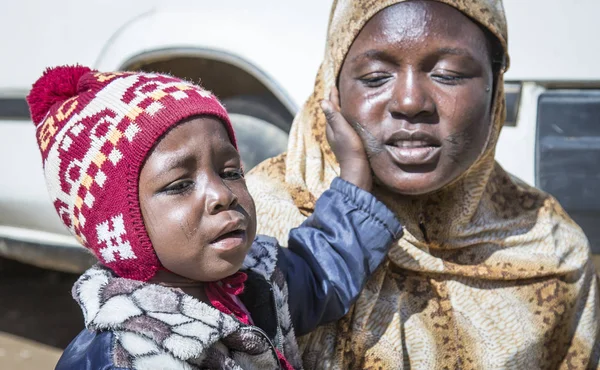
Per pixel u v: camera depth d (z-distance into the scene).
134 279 1.38
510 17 2.56
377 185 1.80
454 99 1.60
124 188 1.32
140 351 1.24
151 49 2.98
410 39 1.59
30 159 3.36
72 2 3.20
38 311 4.05
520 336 1.81
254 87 2.96
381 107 1.63
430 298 1.77
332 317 1.65
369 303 1.71
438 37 1.59
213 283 1.45
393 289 1.76
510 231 1.90
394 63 1.62
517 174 2.49
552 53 2.52
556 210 2.01
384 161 1.65
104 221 1.35
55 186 1.41
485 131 1.68
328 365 1.67
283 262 1.62
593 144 2.46
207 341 1.29
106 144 1.32
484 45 1.66
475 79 1.63
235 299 1.51
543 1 2.55
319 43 2.78
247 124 2.94
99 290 1.33
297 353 1.57
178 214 1.31
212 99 1.40
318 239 1.66
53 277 4.55
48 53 3.26
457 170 1.64
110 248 1.36
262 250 1.60
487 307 1.81
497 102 1.82
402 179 1.63
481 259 1.86
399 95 1.59
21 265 4.69
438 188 1.65
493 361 1.78
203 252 1.33
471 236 1.86
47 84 1.45
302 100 2.77
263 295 1.54
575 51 2.51
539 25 2.54
